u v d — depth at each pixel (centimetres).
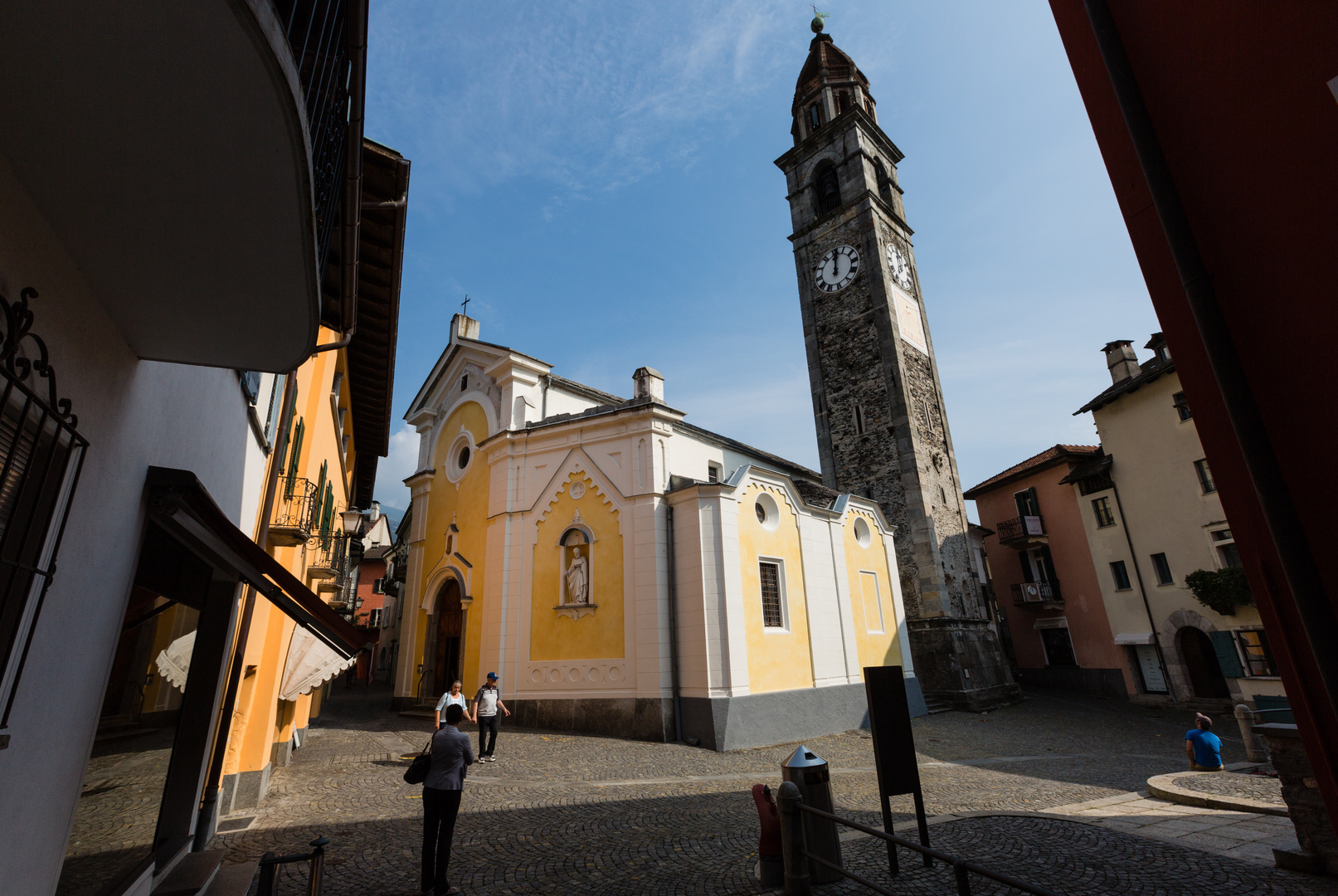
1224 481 340
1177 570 2575
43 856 313
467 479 2248
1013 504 3503
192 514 450
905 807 1002
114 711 441
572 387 2298
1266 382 310
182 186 264
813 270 3441
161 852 546
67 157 248
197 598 627
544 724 1750
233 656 746
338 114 377
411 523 2483
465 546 2148
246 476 720
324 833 830
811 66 3900
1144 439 2750
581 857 755
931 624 2575
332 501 1435
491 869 716
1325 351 284
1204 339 329
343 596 1504
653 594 1716
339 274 569
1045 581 3262
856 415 3062
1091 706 2580
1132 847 715
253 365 417
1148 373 2686
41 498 289
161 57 206
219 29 197
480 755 1361
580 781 1176
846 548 2203
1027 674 3319
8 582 265
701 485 1769
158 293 336
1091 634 2966
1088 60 428
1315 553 289
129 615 446
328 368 1209
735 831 849
